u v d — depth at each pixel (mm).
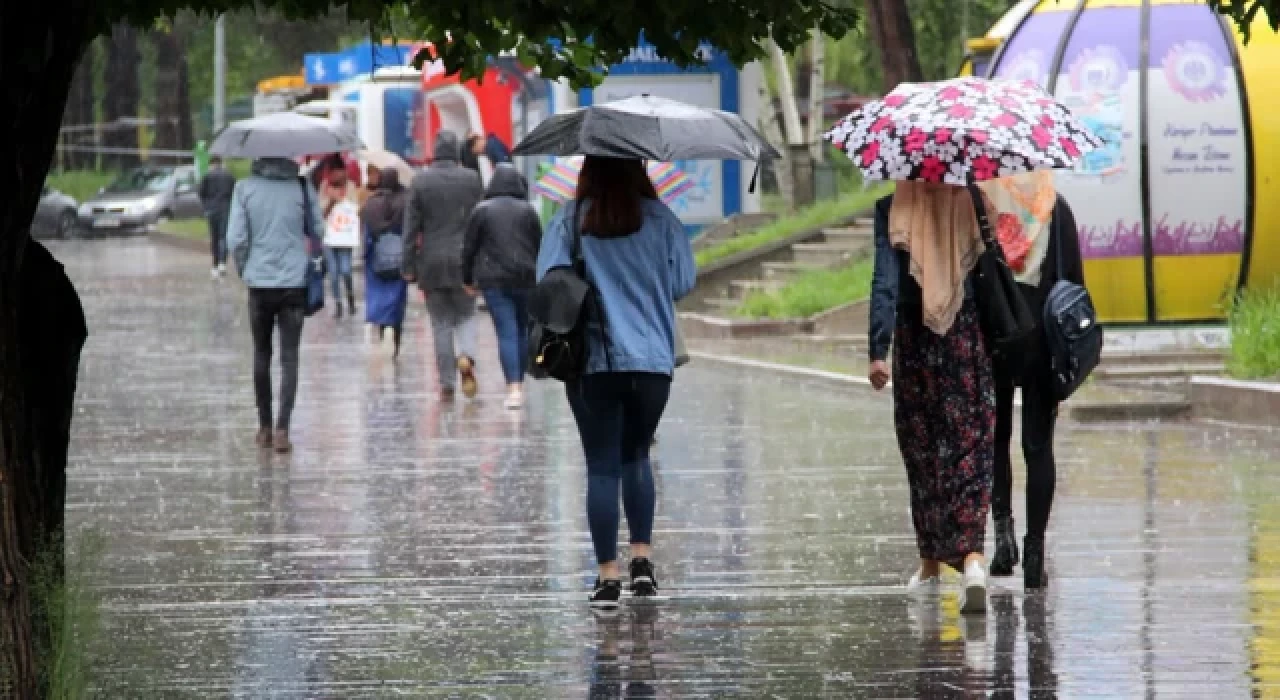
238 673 19219
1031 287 22062
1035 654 19578
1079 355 21766
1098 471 32406
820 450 36062
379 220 55219
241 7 17109
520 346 43094
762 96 95250
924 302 21281
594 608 22141
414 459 35344
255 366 36688
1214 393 38969
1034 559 22672
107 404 44875
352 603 22672
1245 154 48438
